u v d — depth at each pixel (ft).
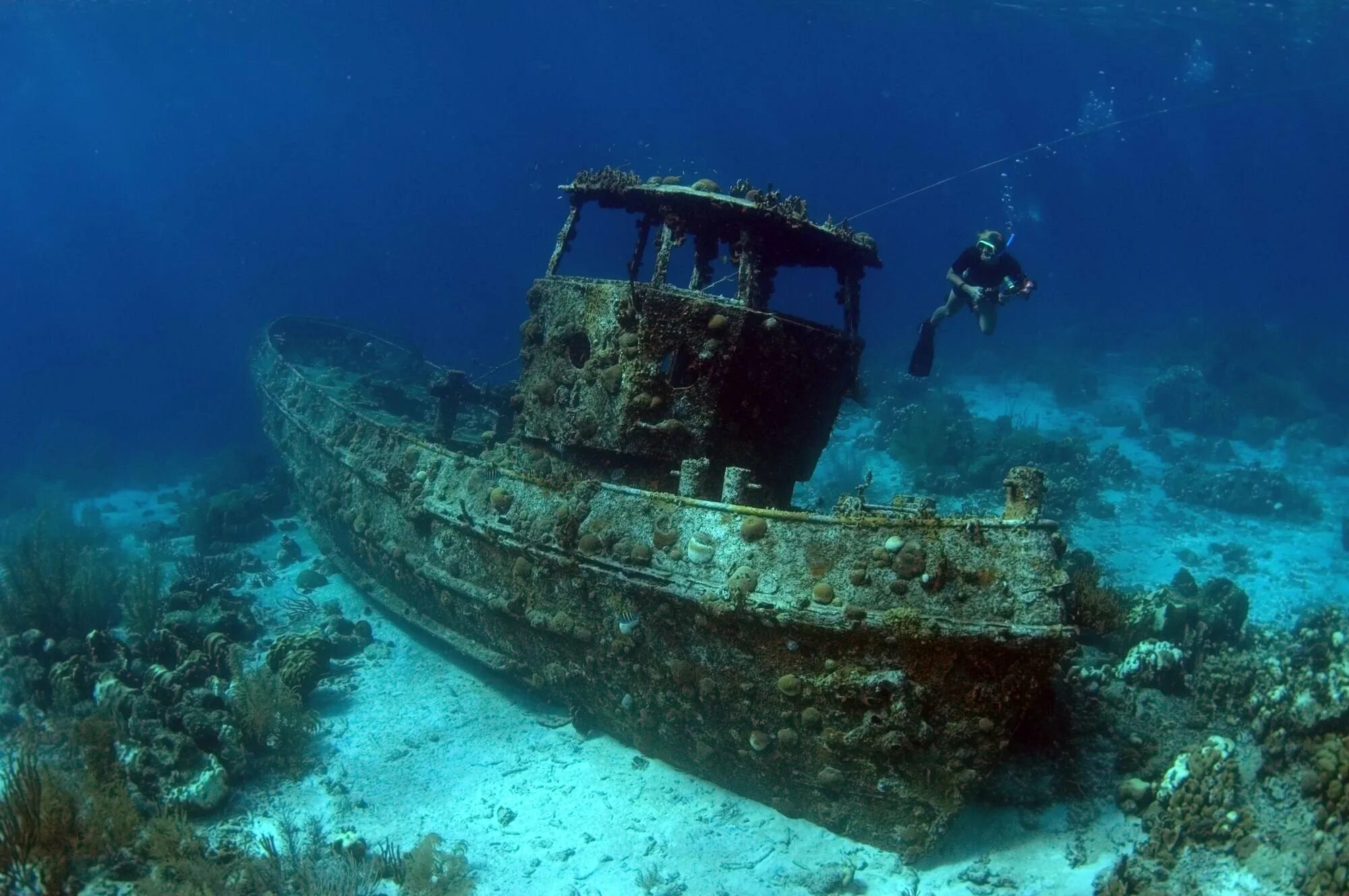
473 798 25.64
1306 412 81.82
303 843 23.27
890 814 21.47
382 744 28.60
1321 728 20.25
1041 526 20.62
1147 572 47.29
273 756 27.30
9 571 36.58
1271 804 19.51
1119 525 54.24
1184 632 28.81
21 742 27.30
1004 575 20.10
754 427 27.99
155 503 72.02
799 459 30.01
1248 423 77.05
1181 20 133.08
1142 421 81.20
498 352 150.10
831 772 21.61
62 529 53.42
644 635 24.07
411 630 36.96
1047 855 20.86
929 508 24.48
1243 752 21.30
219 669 32.07
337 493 39.19
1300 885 17.29
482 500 29.68
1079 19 148.15
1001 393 96.48
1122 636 29.96
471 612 30.27
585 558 25.05
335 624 36.99
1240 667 25.14
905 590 20.35
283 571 46.16
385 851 22.62
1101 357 114.83
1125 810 21.75
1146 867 19.31
